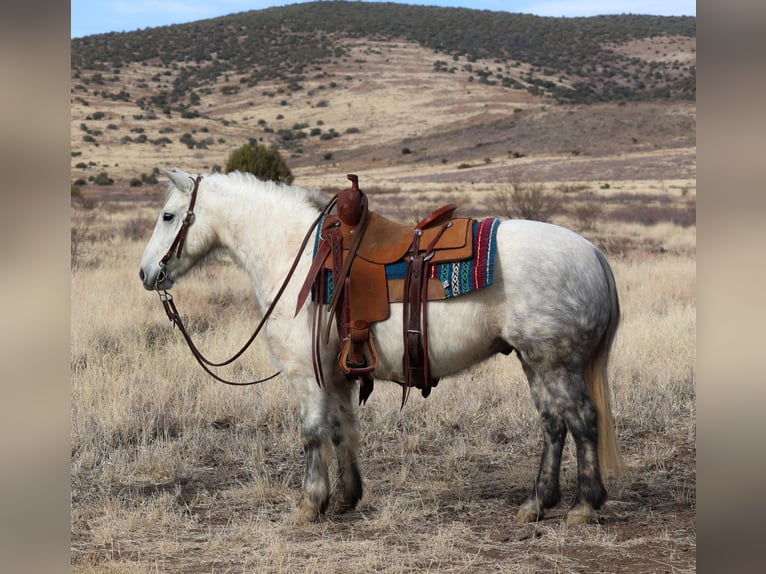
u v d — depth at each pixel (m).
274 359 5.09
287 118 148.00
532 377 4.71
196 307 11.42
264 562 4.20
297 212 5.27
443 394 7.46
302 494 5.00
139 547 4.54
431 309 4.57
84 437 6.56
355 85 165.88
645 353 8.59
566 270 4.51
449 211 4.74
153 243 5.41
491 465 6.05
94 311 10.46
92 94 153.00
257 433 6.77
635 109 112.06
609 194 48.94
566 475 5.80
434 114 141.88
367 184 77.19
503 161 94.62
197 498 5.39
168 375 8.06
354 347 4.64
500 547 4.36
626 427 6.88
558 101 149.00
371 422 6.99
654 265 15.25
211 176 5.48
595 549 4.25
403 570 4.05
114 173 91.44
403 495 5.40
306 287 4.82
